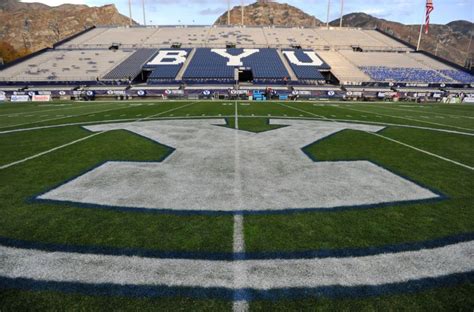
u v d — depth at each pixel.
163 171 6.98
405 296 2.95
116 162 7.72
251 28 58.25
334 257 3.59
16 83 36.91
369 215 4.75
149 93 35.12
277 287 3.07
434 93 35.66
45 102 30.09
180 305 2.81
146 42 50.28
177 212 4.81
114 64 42.12
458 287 3.08
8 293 2.96
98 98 34.50
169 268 3.37
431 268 3.40
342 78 40.06
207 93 35.59
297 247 3.80
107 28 56.78
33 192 5.65
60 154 8.56
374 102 32.38
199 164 7.57
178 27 57.81
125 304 2.82
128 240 3.95
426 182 6.39
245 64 43.19
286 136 11.41
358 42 52.19
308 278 3.21
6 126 13.80
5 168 7.20
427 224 4.46
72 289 3.02
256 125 14.01
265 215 4.72
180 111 20.19
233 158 8.16
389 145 10.12
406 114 20.39
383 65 43.91
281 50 48.44
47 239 3.97
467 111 23.66
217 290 3.02
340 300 2.89
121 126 13.52
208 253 3.66
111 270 3.33
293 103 28.88
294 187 6.00
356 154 8.78
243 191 5.75
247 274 3.27
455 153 9.12
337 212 4.85
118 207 4.99
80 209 4.90
